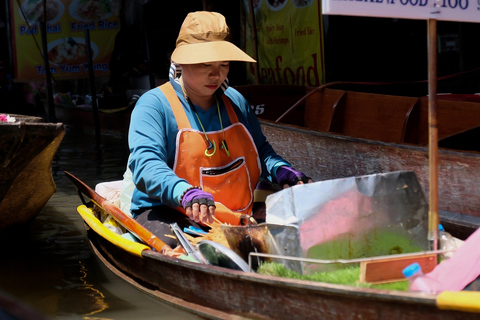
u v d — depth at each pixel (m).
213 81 4.38
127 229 4.77
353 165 6.04
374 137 8.15
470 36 10.55
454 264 3.11
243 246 3.67
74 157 10.74
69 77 15.06
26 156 5.08
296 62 11.43
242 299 3.46
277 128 7.06
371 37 11.12
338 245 3.36
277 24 11.73
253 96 9.12
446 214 5.12
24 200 5.59
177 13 14.83
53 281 4.74
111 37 15.05
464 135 6.38
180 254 4.03
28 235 6.08
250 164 4.70
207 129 4.54
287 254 3.40
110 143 12.48
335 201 3.35
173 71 4.64
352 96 8.47
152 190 4.21
